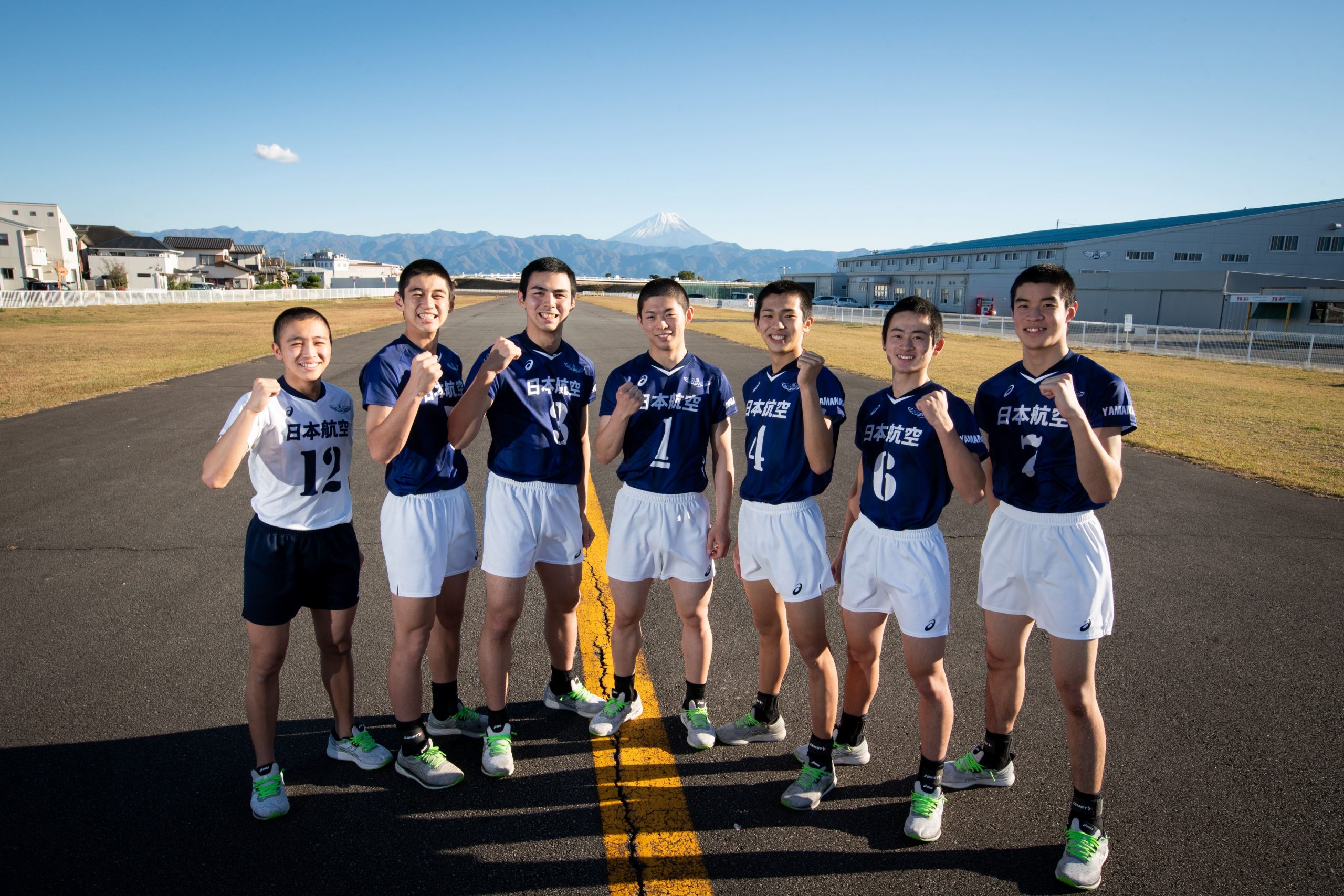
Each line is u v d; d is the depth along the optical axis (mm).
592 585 4633
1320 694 3389
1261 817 2582
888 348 2699
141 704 3201
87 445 8117
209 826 2504
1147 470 7828
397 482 2834
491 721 2875
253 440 2480
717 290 83812
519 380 2953
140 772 2770
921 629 2523
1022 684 2697
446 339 21766
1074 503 2479
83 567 4719
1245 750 2969
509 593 2850
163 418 9672
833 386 2840
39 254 60469
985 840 2498
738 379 14164
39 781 2703
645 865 2367
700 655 3072
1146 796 2691
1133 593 4559
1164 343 30734
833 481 7281
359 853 2398
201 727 3062
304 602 2693
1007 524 2600
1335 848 2436
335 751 2910
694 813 2627
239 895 2203
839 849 2451
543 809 2633
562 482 3027
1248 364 21828
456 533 2902
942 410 2402
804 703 3377
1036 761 2932
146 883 2238
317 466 2662
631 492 3055
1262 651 3807
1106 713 3225
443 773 2748
